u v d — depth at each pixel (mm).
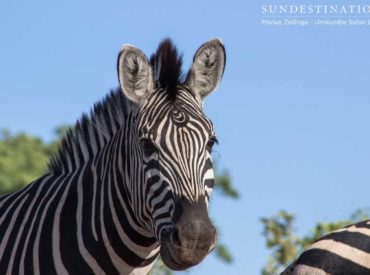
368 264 14359
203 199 14445
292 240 25469
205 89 15711
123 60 15234
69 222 16062
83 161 16922
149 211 14852
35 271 15812
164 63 15359
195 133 14719
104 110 16812
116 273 15883
